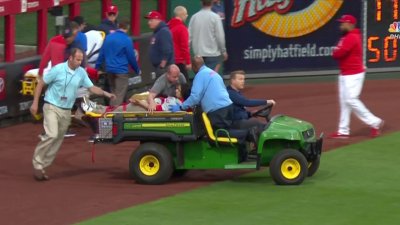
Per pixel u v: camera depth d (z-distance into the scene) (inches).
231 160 1947.6
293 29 3201.3
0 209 1781.5
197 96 1923.0
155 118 1931.6
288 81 3181.6
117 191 1904.5
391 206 1764.3
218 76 1946.4
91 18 2994.6
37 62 2647.6
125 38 2461.9
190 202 1803.6
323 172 2038.6
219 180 1995.6
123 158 2223.2
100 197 1857.8
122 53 2464.3
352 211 1731.1
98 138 1972.2
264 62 3206.2
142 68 3002.0
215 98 1923.0
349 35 2313.0
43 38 2689.5
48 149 1998.0
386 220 1670.8
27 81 2588.6
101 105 2496.3
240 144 1931.6
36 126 2591.0
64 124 2014.0
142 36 3016.7
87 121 2287.2
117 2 3029.0
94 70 2465.6
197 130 1926.7
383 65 3240.7
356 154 2204.7
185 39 2620.6
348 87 2342.5
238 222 1663.4
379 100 2859.3
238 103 1968.5
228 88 1984.5
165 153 1939.0
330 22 3211.1
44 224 1675.7
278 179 1918.1
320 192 1867.6
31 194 1894.7
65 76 1975.9
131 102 2113.7
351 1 3196.4
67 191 1914.4
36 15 2687.0
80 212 1749.5
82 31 2620.6
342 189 1889.8
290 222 1662.2
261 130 1937.7
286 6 3186.5
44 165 2009.1
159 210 1748.3
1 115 2541.8
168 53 2463.1
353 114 2659.9
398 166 2087.8
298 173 1916.8
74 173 2080.5
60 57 2295.8
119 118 1946.4
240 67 3193.9
